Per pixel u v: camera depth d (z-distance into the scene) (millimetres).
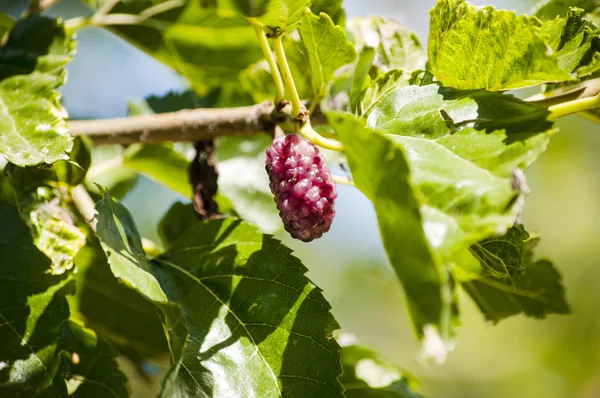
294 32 314
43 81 302
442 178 262
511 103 275
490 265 290
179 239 305
